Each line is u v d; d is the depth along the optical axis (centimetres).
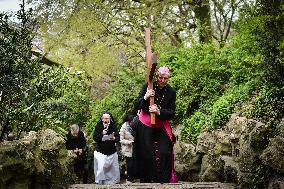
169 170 932
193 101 1337
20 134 805
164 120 939
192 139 1196
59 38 1673
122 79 1683
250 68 1085
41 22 1614
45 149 773
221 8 1652
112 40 1723
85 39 1714
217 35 1822
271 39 763
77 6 1686
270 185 728
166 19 1683
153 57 875
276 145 707
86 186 838
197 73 1337
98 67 1728
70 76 844
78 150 1250
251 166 795
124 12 1678
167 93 944
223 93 1226
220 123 1043
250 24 808
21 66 722
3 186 652
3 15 722
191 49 1439
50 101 815
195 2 1658
